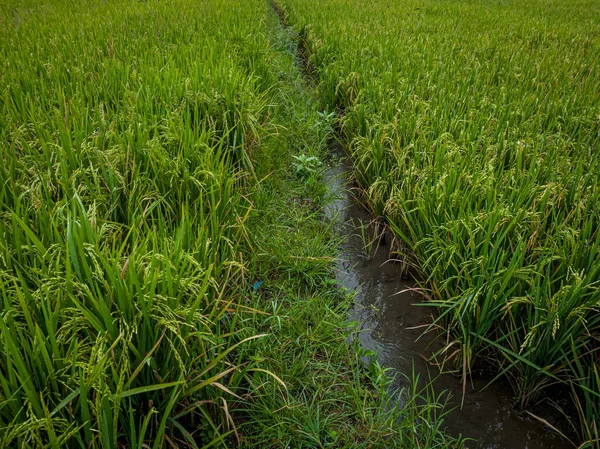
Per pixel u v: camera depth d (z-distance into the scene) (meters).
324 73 6.68
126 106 3.76
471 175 3.16
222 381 2.29
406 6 12.42
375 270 3.46
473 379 2.58
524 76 5.43
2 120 3.29
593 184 2.94
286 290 3.08
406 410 2.36
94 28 6.67
